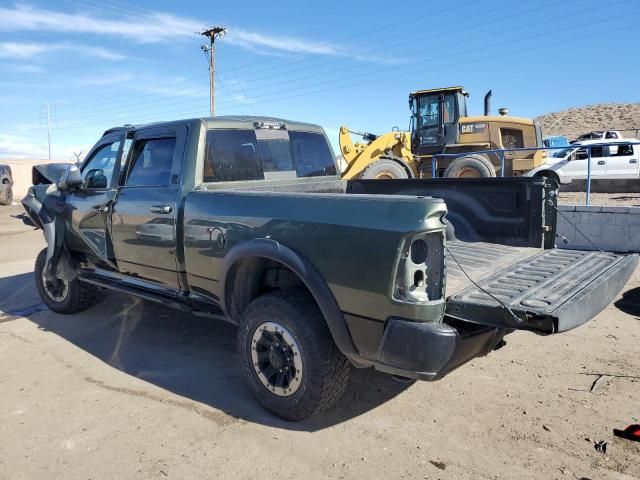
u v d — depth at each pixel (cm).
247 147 478
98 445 332
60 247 573
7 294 745
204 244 401
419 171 1540
